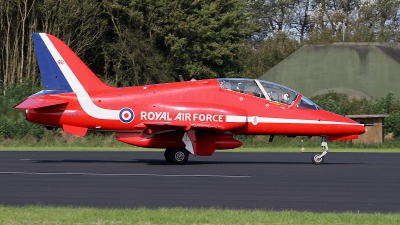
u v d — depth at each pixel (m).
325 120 57.72
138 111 56.56
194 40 140.00
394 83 135.75
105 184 40.47
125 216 28.41
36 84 127.50
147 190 37.91
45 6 122.50
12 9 124.69
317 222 27.62
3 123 96.75
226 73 145.25
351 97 139.00
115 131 57.97
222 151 78.44
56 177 44.12
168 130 55.25
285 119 57.25
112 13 130.75
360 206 32.75
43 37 58.97
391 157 67.12
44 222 27.19
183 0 137.38
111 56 133.62
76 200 34.22
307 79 143.62
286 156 67.50
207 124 55.16
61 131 103.31
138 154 68.94
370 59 138.12
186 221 27.42
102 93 57.97
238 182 41.78
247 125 56.88
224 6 147.75
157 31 133.88
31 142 92.75
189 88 57.28
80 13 123.94
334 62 141.12
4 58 130.38
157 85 58.22
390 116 111.69
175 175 45.66
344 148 92.00
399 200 34.72
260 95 57.59
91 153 70.38
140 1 132.00
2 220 27.58
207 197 35.34
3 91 113.00
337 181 42.72
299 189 38.66
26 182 41.41
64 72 58.69
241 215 28.88
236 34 148.12
